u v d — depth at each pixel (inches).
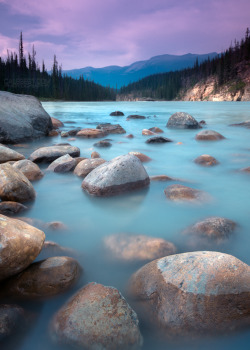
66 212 125.1
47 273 72.2
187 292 62.8
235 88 3922.2
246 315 60.3
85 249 92.5
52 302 67.8
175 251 89.9
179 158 244.4
